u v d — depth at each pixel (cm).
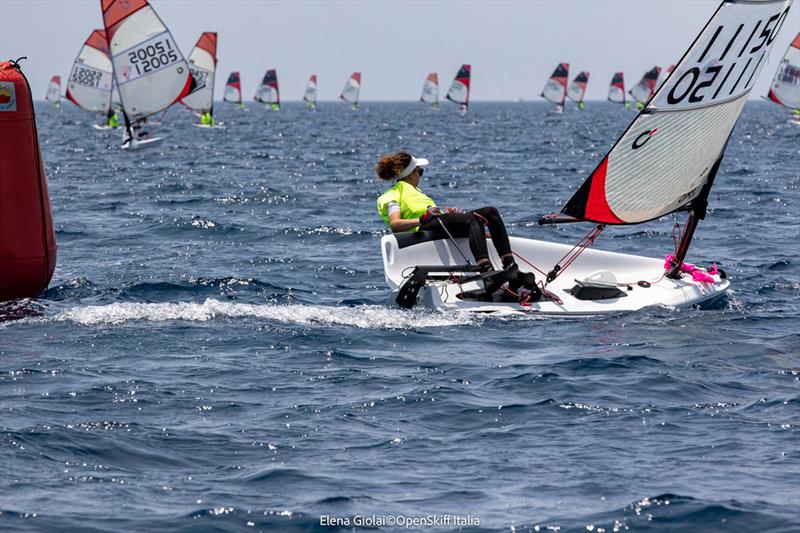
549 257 3559
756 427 2153
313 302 3647
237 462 1938
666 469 1906
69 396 2333
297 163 12556
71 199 7512
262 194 7969
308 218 6344
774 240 5350
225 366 2634
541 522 1661
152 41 14125
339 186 8975
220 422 2177
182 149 15875
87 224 5888
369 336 2992
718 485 1814
